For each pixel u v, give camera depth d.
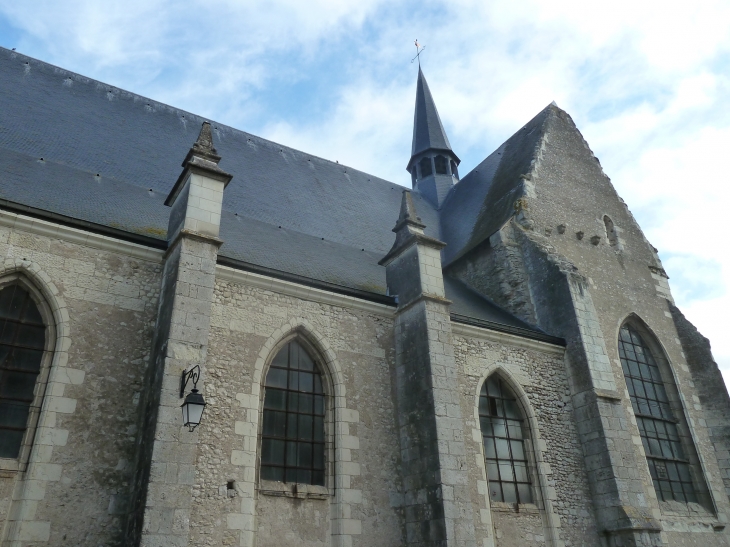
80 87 14.82
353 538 9.32
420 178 24.38
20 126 12.22
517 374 12.41
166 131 15.42
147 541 6.91
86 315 8.73
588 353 12.84
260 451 9.30
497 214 16.97
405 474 10.23
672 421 14.98
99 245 9.26
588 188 18.28
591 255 16.53
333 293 11.08
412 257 11.80
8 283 8.45
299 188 16.47
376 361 11.09
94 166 12.41
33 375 8.18
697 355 16.16
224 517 8.34
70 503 7.55
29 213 8.76
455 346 11.92
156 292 9.48
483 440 11.47
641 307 16.47
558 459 11.91
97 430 8.12
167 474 7.36
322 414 10.33
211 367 9.23
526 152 18.56
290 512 9.12
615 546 11.15
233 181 14.80
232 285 10.12
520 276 14.90
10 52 14.23
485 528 10.32
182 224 9.42
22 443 7.72
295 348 10.62
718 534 13.37
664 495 13.45
